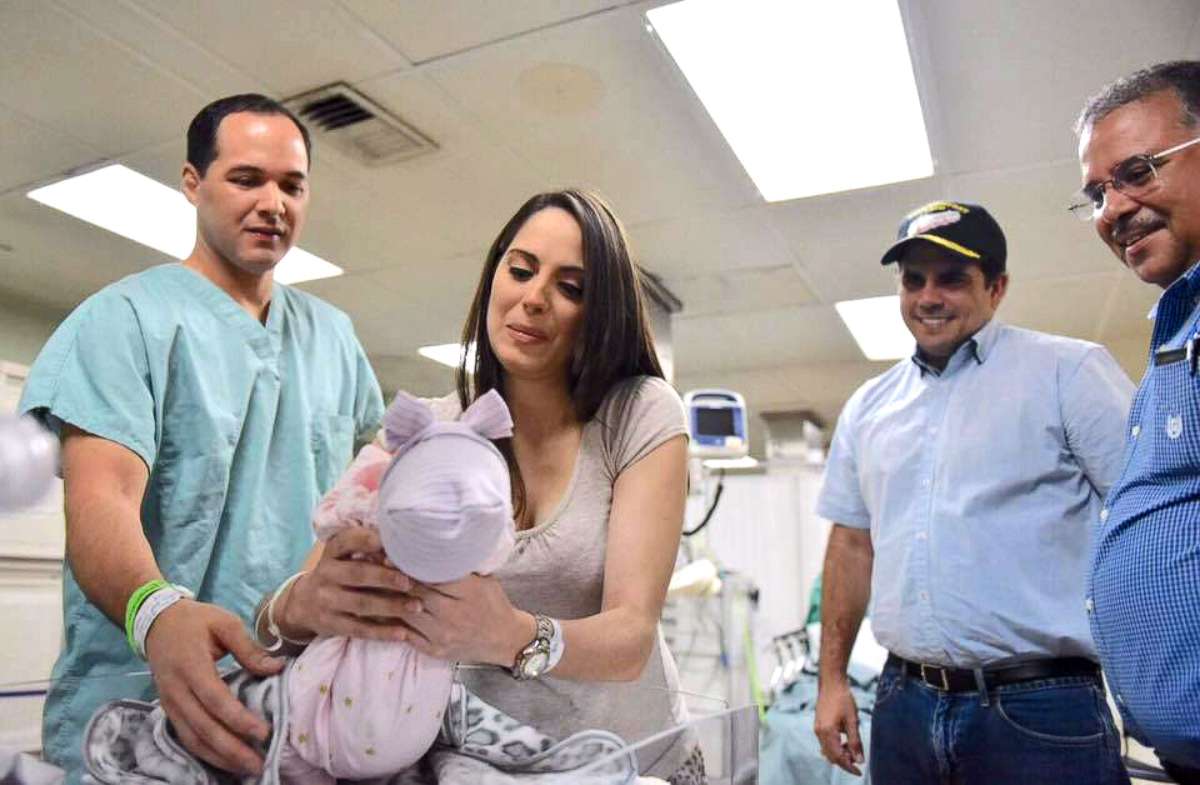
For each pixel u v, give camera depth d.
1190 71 0.99
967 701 1.27
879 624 1.44
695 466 3.33
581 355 0.79
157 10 1.97
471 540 0.44
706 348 4.79
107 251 3.47
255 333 1.14
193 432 1.03
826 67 2.15
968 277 1.42
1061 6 1.90
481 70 2.18
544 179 2.78
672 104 2.33
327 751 0.50
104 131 2.51
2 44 2.10
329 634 0.52
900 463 1.46
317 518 0.51
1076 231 3.11
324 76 2.21
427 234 3.25
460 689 0.57
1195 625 0.81
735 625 2.84
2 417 0.38
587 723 0.62
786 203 2.93
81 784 0.48
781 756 2.39
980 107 2.31
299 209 1.17
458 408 0.73
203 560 1.03
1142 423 0.96
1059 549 1.28
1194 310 0.94
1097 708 1.21
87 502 0.83
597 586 0.76
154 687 0.56
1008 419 1.34
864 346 4.72
